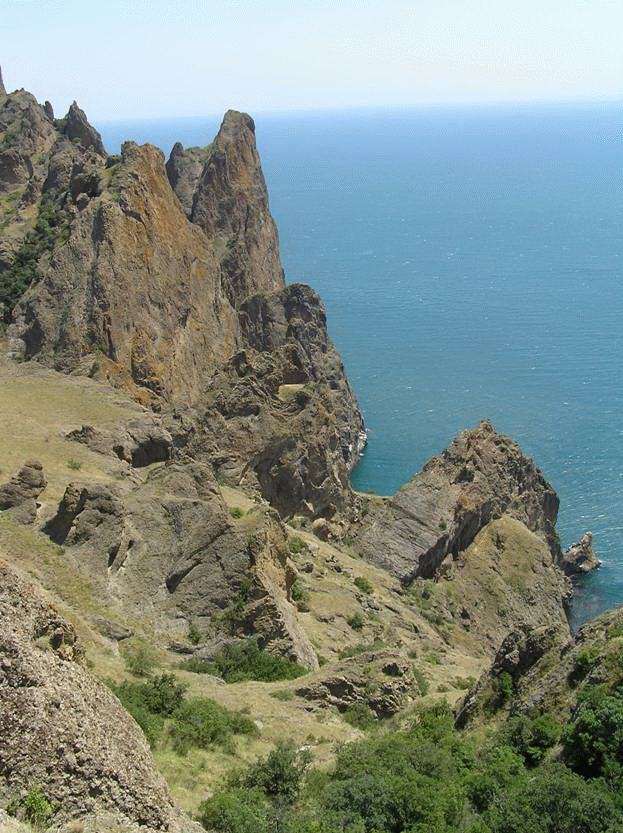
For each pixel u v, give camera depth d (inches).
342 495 3531.0
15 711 925.2
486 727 1418.6
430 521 3243.1
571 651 1408.7
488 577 3265.3
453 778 1234.0
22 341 3646.7
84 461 2605.8
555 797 1074.1
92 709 977.5
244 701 1617.9
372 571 2997.0
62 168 4510.3
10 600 1018.1
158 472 2215.8
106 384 3422.7
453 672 2160.4
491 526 3435.0
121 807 919.7
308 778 1294.3
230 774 1298.0
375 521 3297.2
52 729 927.7
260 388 3516.2
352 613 2336.4
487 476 3508.9
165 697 1475.1
